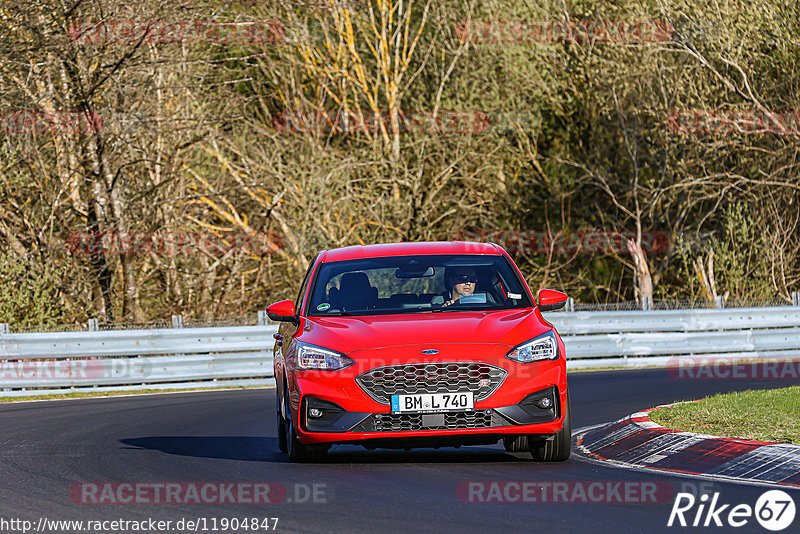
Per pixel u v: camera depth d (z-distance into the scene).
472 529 23.45
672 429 35.75
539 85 122.62
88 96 90.88
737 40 118.81
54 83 91.25
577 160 128.50
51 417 54.25
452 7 122.88
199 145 103.00
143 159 93.38
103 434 45.84
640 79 121.25
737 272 114.62
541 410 32.06
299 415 32.62
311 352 32.78
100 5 88.50
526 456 35.75
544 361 32.31
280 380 36.97
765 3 117.00
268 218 104.19
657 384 62.19
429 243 39.00
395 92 116.94
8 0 86.50
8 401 65.75
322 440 32.06
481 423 31.64
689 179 120.75
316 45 117.06
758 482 28.75
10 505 28.23
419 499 27.25
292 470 32.97
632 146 124.94
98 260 95.56
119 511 27.00
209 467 34.34
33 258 90.56
